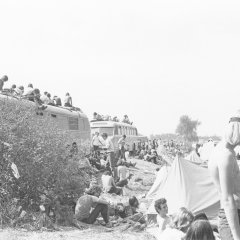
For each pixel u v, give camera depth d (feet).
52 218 42.86
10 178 42.39
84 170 51.39
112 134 109.81
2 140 43.75
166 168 54.80
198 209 43.09
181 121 437.17
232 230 13.32
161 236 21.01
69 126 75.05
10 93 54.08
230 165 13.46
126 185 73.97
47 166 45.65
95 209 43.88
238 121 13.62
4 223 39.42
